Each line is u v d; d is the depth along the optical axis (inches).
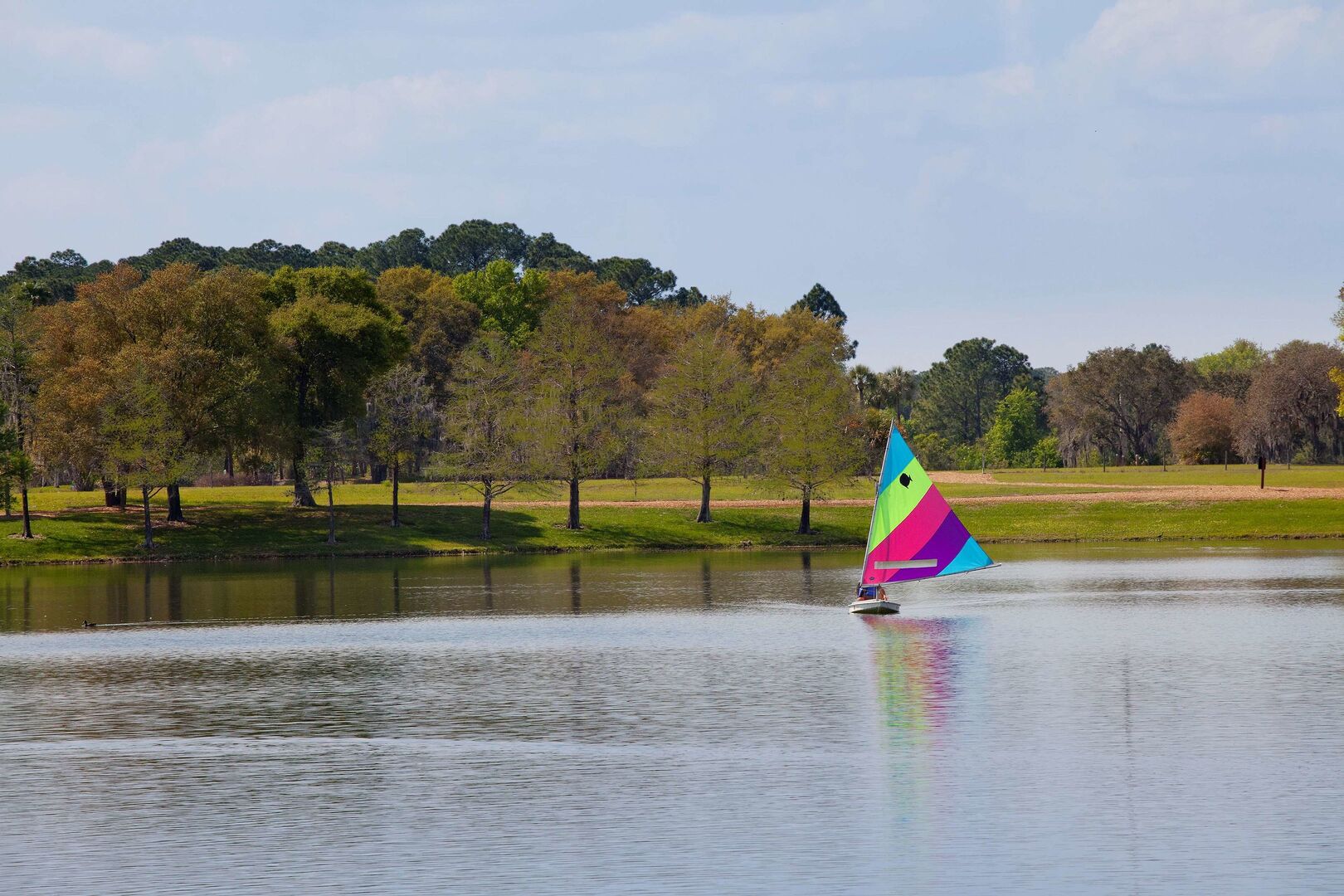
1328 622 2488.9
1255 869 1055.6
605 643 2321.6
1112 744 1483.8
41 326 4685.0
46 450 4286.4
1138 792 1283.2
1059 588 3186.5
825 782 1338.6
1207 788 1295.5
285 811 1257.4
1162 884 1025.5
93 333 4480.8
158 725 1651.1
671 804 1262.3
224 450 4756.4
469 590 3230.8
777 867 1074.1
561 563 4020.7
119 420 4190.5
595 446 4827.8
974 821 1193.4
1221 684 1850.4
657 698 1795.0
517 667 2069.4
